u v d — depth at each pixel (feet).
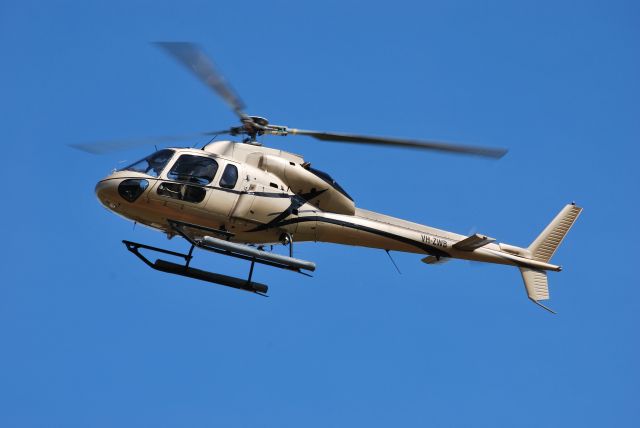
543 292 256.73
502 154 172.55
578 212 267.18
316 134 197.77
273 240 202.80
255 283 198.49
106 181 188.55
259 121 200.64
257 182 196.85
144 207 188.24
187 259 195.00
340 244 216.95
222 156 196.13
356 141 190.70
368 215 218.59
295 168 203.10
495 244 253.85
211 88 188.96
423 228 228.22
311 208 206.18
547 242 262.67
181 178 189.16
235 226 195.52
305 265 193.16
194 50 174.29
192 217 191.01
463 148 175.73
